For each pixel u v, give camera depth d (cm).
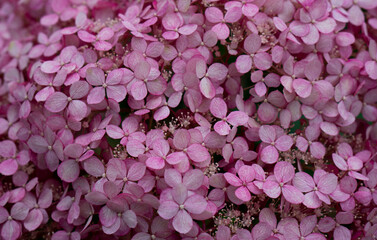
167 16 42
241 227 42
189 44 42
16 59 48
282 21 42
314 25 43
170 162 40
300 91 42
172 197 40
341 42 43
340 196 41
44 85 43
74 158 41
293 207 42
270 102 42
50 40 46
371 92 44
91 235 42
